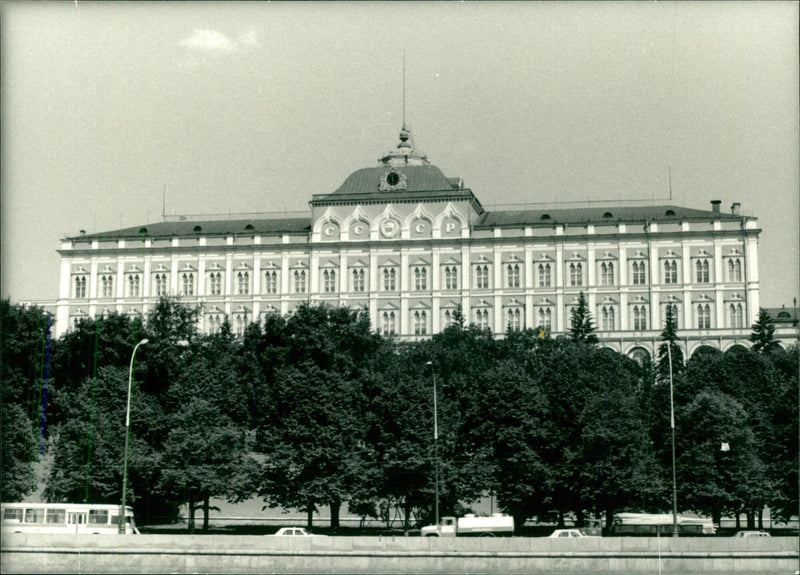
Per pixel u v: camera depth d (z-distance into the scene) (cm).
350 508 8625
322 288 16438
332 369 11462
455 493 8550
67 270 16988
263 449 8869
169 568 6881
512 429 8644
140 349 10344
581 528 8100
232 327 16438
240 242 16762
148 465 8475
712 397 8562
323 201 16525
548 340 14000
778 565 6638
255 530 8625
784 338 15375
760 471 8375
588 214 16450
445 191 16238
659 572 6700
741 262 15488
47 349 9919
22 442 8475
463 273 16088
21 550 6894
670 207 16288
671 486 8450
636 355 15325
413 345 14100
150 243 16862
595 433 8319
